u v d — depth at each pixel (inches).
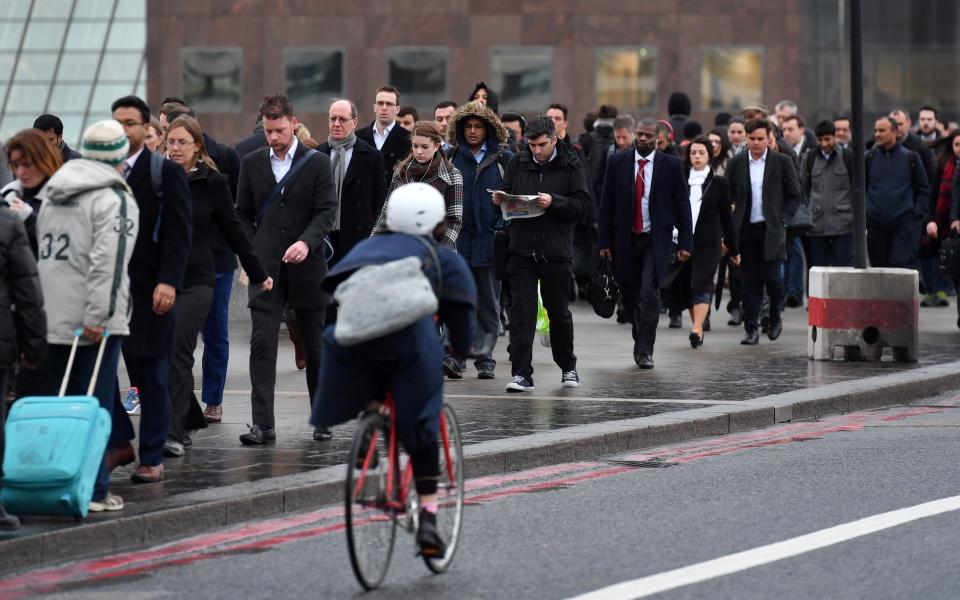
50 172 972.6
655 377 1600.6
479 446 1167.6
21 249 900.0
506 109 4645.7
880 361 1732.3
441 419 862.5
